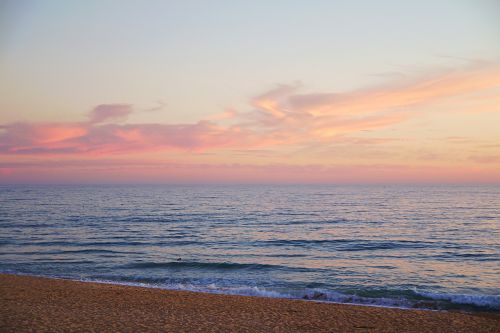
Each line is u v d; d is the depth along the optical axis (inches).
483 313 502.6
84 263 906.1
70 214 2321.6
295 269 851.4
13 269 831.1
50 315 427.8
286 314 474.6
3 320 398.0
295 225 1830.7
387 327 427.5
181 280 738.2
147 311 468.1
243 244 1254.3
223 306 510.9
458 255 1051.9
